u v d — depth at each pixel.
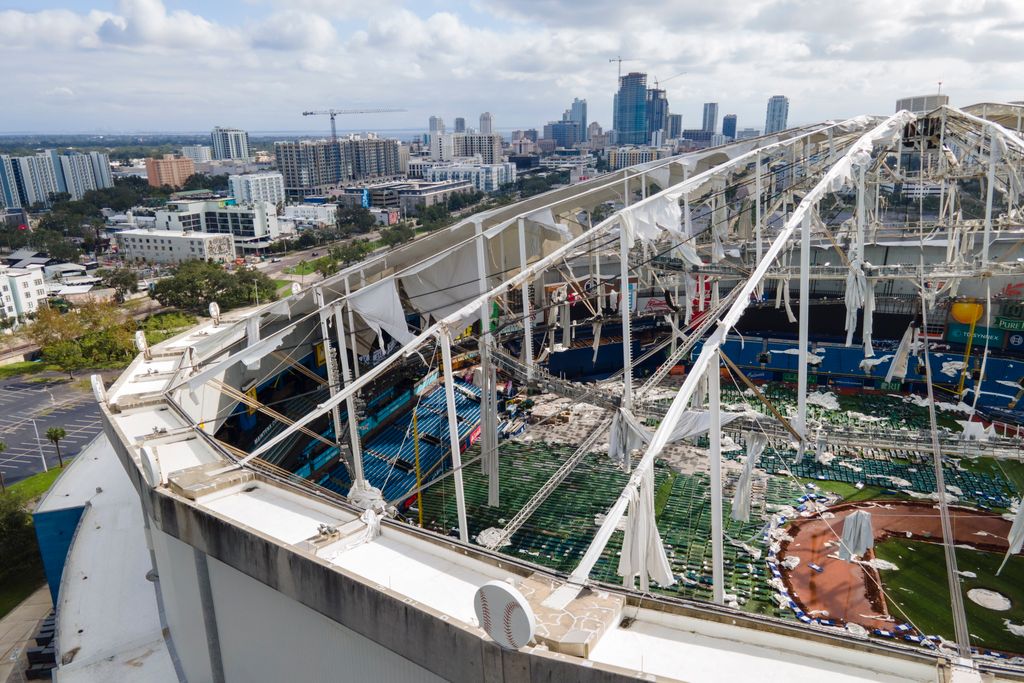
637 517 20.55
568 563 45.22
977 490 54.12
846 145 59.94
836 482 55.88
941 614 39.72
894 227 71.56
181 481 25.38
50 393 102.06
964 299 73.88
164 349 46.53
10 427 88.94
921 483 55.34
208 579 24.53
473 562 20.22
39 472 75.00
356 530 22.12
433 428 64.62
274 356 51.38
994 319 72.81
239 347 49.41
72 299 160.75
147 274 188.62
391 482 56.25
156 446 29.94
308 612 20.64
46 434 80.00
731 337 82.94
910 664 14.82
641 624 16.94
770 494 53.78
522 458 61.84
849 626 38.72
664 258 72.62
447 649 16.55
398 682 18.86
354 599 18.42
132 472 28.09
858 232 44.25
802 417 32.50
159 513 24.77
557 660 14.77
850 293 40.81
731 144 57.88
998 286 73.12
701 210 73.94
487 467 41.00
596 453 62.06
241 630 23.89
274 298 157.00
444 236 50.28
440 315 51.91
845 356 77.94
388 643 17.95
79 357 110.62
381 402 65.06
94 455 53.31
